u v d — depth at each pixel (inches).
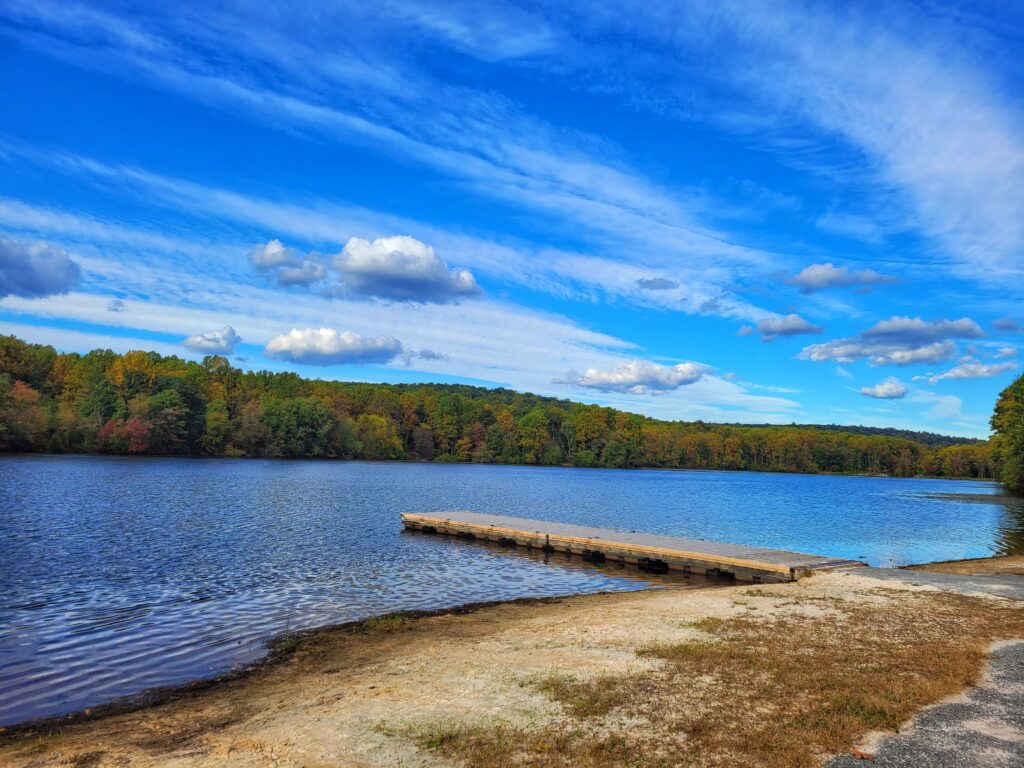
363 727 334.6
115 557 909.8
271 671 474.9
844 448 6727.4
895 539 1437.0
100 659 502.6
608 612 619.2
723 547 997.8
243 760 299.0
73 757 310.3
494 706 361.1
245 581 796.0
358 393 6122.1
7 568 819.4
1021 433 2901.1
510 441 5895.7
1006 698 361.7
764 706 350.9
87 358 4675.2
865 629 520.7
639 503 2354.8
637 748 301.9
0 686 441.4
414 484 2810.0
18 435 3353.8
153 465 3139.8
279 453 4527.6
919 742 305.6
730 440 6860.2
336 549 1053.2
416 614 665.6
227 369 5255.9
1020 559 1058.7
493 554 1066.7
